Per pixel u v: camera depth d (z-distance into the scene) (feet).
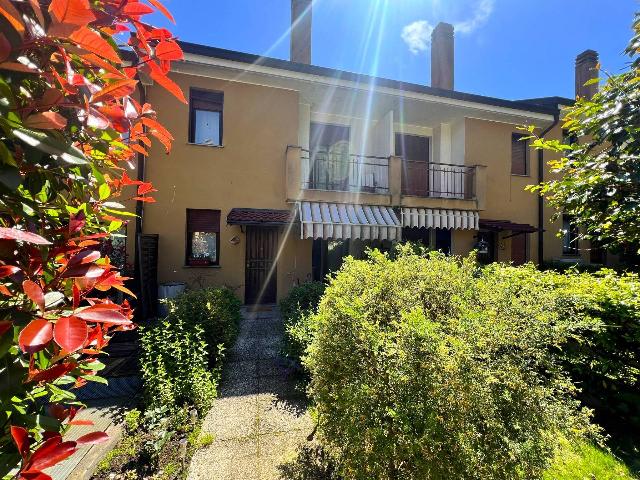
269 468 10.82
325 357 10.50
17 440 3.29
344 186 42.57
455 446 7.15
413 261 12.66
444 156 45.37
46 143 3.59
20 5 3.71
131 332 24.67
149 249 29.30
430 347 7.57
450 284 11.07
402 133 45.91
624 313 13.30
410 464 7.64
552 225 46.60
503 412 7.88
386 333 8.76
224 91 34.14
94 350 5.53
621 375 13.29
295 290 27.09
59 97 3.71
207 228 33.86
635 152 14.20
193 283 32.73
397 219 36.50
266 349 22.33
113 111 4.59
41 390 4.94
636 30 15.84
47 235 4.41
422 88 37.60
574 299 14.49
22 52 3.67
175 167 32.53
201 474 10.53
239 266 34.27
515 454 7.44
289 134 35.88
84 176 5.08
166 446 11.79
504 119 43.73
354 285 11.97
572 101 45.01
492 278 11.43
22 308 4.03
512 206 44.29
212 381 16.33
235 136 34.37
